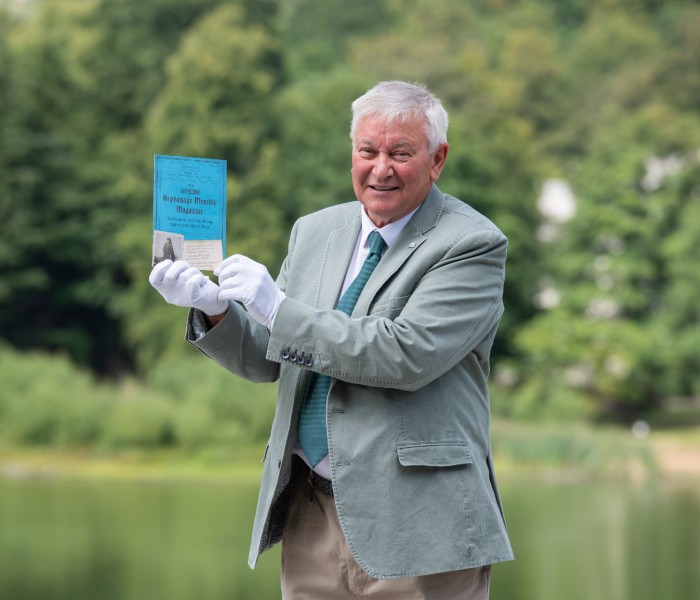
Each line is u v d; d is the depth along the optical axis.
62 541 27.95
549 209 80.31
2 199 65.50
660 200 66.94
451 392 4.82
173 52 79.12
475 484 4.76
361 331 4.61
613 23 122.31
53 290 69.44
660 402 69.12
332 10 122.50
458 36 124.31
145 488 38.34
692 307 66.12
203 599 21.62
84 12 81.00
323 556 5.04
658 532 31.22
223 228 4.80
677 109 105.62
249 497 36.72
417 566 4.61
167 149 68.12
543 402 54.53
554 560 26.44
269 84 69.44
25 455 43.06
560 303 66.12
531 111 112.31
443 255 4.83
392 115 4.80
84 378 46.88
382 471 4.66
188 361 48.69
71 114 71.12
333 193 69.62
